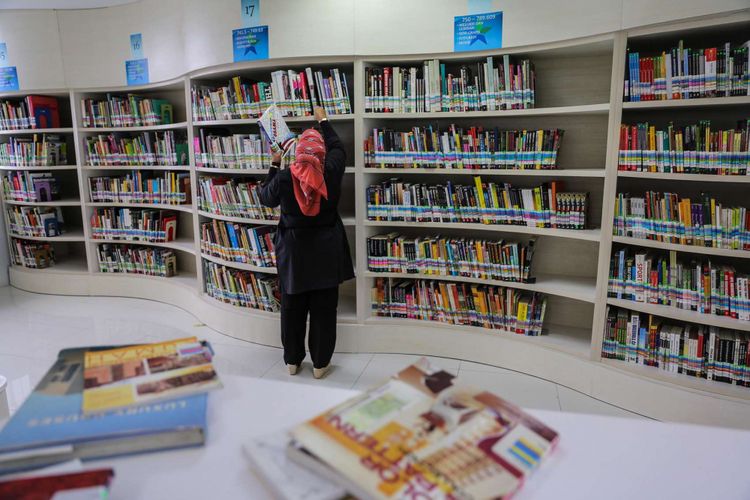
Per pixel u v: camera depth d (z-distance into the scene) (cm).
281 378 311
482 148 307
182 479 87
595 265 325
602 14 254
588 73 304
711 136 236
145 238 461
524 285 309
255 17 321
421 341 343
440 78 307
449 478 77
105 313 433
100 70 434
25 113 472
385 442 85
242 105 345
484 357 328
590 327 331
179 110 459
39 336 379
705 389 246
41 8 434
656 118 287
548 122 319
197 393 102
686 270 254
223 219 369
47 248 513
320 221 293
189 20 353
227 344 363
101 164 464
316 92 326
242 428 103
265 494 84
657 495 86
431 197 323
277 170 299
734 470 93
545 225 297
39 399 99
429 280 348
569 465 92
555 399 281
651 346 266
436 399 97
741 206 268
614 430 103
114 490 85
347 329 348
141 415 94
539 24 273
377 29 305
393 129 358
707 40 261
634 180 298
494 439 88
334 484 80
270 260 353
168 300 460
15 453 86
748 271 268
